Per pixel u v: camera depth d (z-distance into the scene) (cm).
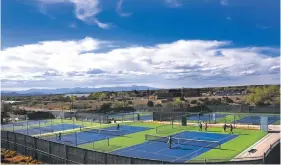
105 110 8831
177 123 6481
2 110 9262
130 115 8212
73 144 4525
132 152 3922
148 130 5691
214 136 4850
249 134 4903
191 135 5012
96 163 3073
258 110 7531
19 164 3656
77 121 7619
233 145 4125
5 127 6831
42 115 8600
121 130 5762
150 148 4141
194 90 14862
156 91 15738
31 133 5809
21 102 15275
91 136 5216
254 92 11444
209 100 11456
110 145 4394
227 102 10812
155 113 7088
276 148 3219
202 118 7138
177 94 14750
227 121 6456
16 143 4372
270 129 5275
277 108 7325
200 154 3709
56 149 3581
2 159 3928
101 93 17262
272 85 10931
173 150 3972
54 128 6456
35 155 3969
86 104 12606
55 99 16475
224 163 2720
